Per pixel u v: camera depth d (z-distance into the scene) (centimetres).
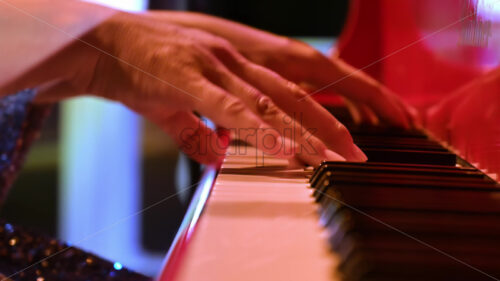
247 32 90
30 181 276
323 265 45
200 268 44
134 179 284
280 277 43
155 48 68
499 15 66
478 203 51
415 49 109
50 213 258
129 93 70
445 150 68
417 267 43
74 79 72
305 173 63
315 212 52
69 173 283
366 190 53
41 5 71
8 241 76
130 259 226
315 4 236
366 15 130
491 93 68
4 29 70
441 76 99
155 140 291
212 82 66
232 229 49
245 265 44
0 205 81
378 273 43
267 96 67
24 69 71
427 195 53
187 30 72
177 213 258
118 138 292
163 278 44
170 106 68
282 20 238
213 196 55
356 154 65
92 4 72
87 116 289
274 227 49
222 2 231
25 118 81
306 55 84
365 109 83
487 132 63
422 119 81
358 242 45
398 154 66
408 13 114
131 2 247
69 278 73
